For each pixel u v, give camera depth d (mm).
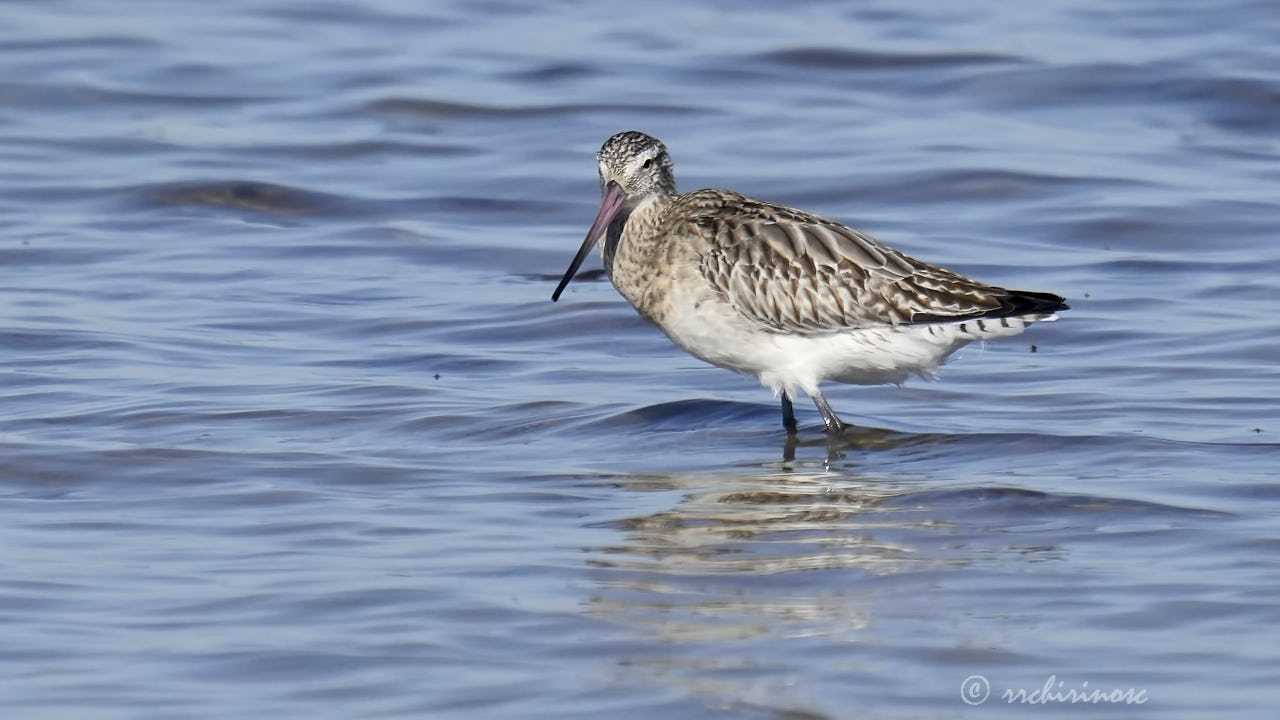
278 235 21453
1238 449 13594
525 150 24875
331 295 19016
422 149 24922
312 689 9180
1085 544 11461
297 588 10625
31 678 9289
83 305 18312
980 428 14586
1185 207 21844
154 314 18062
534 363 16734
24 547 11375
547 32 30859
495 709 8961
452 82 27859
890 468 13570
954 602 10430
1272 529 11594
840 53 28922
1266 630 9844
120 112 26562
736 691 9172
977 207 22391
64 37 29953
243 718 8836
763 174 23516
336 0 32906
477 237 21453
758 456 14023
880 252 14523
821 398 14656
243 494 12625
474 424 14688
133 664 9469
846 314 14367
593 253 20812
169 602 10367
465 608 10320
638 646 9789
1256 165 23734
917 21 31062
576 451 14055
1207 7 31250
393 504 12469
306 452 13758
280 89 27672
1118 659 9516
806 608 10383
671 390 15898
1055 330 17438
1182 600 10328
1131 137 25062
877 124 25797
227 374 16031
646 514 12297
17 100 26828
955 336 14383
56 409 14781
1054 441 14008
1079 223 21484
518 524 12039
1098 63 27844
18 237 20922
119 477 13016
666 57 29094
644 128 25719
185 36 30359
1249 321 17531
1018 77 27516
